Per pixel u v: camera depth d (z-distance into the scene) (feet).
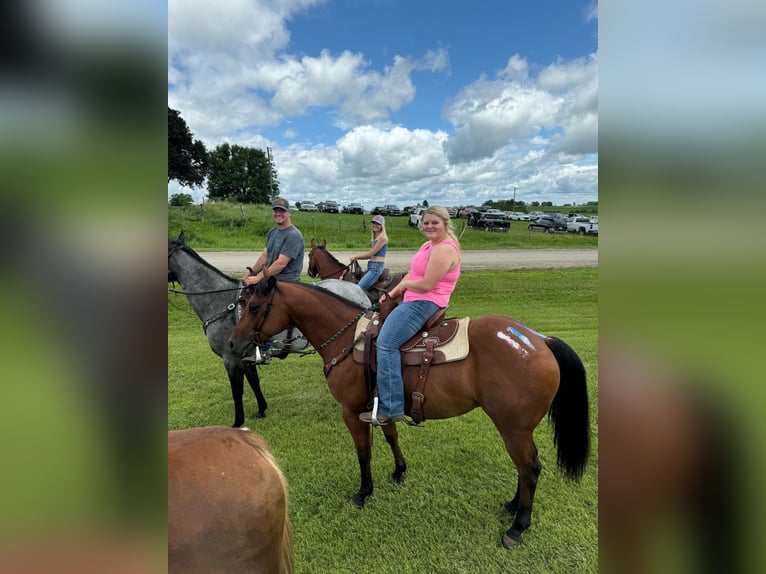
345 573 6.45
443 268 7.25
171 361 16.79
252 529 3.86
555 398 7.22
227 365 11.22
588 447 7.12
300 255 12.37
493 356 6.96
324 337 8.68
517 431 6.92
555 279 35.83
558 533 7.17
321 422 11.68
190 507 3.60
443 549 6.90
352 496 8.33
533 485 6.95
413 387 7.45
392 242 57.77
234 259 38.81
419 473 9.06
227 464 4.00
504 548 6.89
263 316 8.91
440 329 7.57
